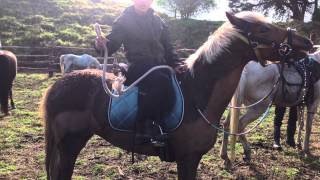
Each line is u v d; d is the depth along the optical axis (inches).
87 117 172.1
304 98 288.7
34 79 712.4
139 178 242.4
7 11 1172.5
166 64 169.6
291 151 305.0
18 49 952.3
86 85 173.8
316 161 284.5
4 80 390.0
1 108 394.9
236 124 246.7
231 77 165.3
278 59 166.1
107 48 160.6
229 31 162.9
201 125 162.6
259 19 163.9
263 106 272.7
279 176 253.3
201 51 167.8
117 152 287.1
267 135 349.7
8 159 271.1
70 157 173.3
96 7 1363.2
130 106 164.7
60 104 171.9
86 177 240.8
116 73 183.3
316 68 291.6
